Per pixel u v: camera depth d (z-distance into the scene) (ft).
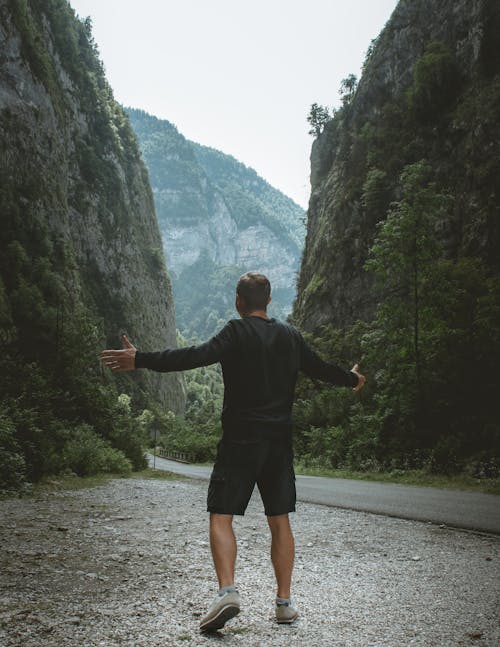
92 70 464.24
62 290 233.35
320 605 11.04
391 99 168.76
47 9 374.63
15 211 241.55
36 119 273.13
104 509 27.43
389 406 64.34
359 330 128.06
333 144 214.07
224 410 10.18
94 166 385.50
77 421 71.15
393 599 11.45
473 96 125.18
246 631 9.50
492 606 10.93
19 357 69.26
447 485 42.91
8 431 39.01
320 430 89.15
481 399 60.39
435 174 125.70
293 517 24.77
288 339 10.36
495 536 19.39
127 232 415.03
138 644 8.86
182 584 12.75
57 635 9.30
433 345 62.59
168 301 469.98
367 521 23.35
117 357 9.61
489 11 128.16
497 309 59.57
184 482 50.70
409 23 165.58
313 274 181.16
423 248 63.82
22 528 21.26
